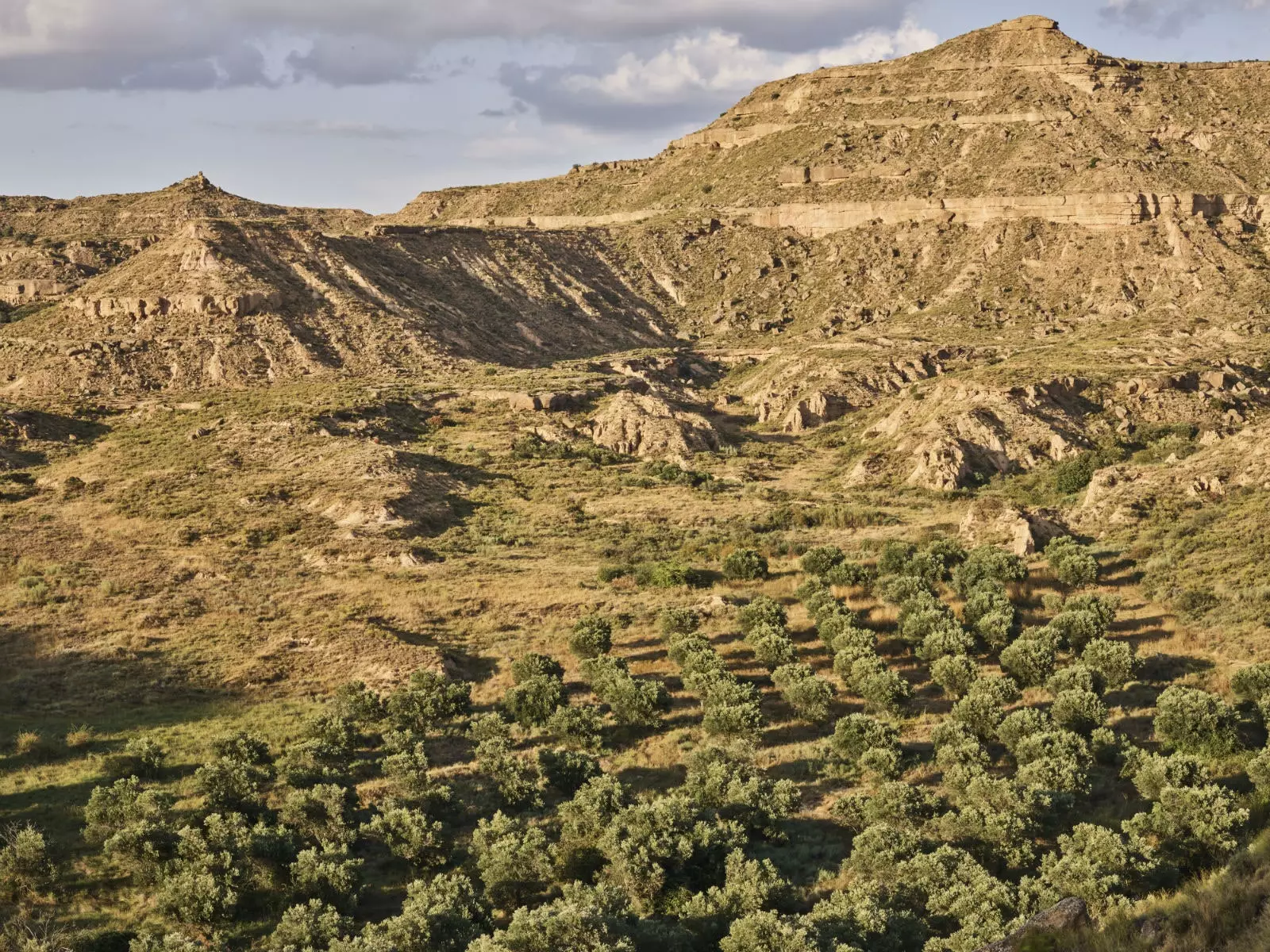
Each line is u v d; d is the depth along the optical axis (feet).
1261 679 155.63
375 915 115.14
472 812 138.62
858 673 170.60
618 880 115.85
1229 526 231.71
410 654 191.83
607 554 265.13
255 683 182.60
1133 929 60.85
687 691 179.01
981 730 153.38
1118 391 377.30
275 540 272.51
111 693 177.47
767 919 99.09
